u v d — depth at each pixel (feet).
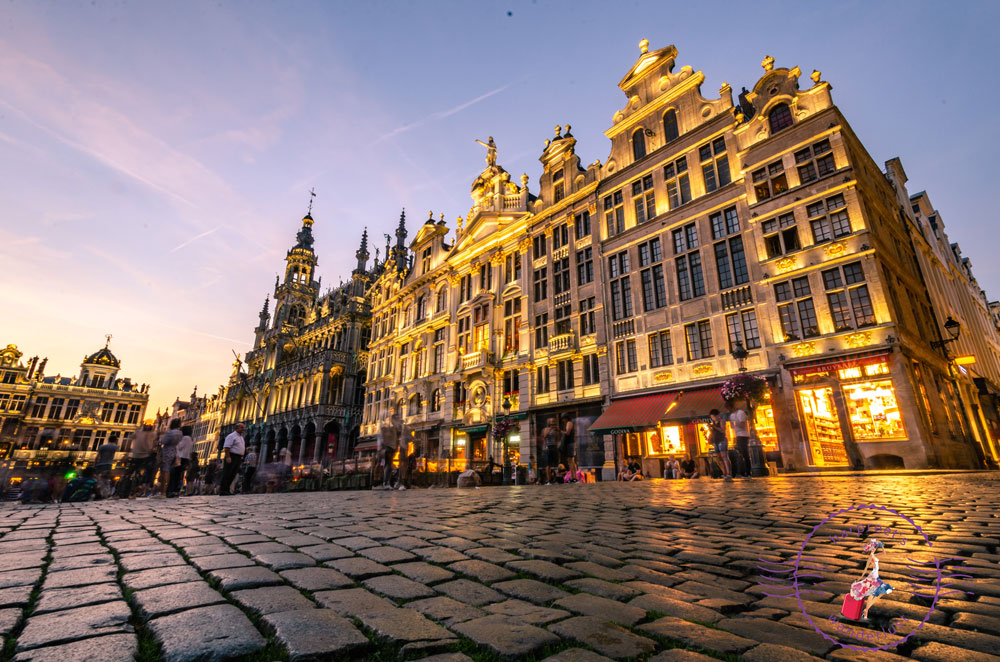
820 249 59.82
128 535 14.65
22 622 6.61
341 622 6.80
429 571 10.07
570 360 83.76
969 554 11.06
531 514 20.76
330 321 165.58
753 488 33.19
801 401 58.08
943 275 97.40
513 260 100.32
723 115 73.72
